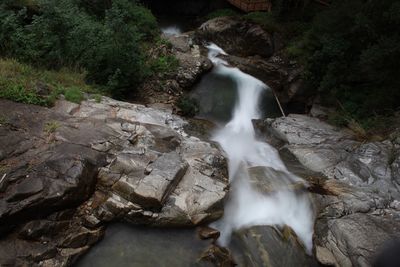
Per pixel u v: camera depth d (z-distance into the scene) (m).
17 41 9.11
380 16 9.75
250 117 12.00
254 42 15.49
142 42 13.63
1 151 6.12
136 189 6.05
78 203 5.92
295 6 16.27
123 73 10.49
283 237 6.48
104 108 8.53
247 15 17.05
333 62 11.09
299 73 13.27
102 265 5.48
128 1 14.52
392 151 8.30
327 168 8.20
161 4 21.80
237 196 7.19
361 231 6.23
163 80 12.18
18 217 5.24
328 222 6.59
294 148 9.02
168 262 5.68
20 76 8.39
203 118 11.38
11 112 7.27
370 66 9.51
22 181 5.61
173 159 6.91
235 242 6.38
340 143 9.11
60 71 9.61
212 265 5.73
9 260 4.92
